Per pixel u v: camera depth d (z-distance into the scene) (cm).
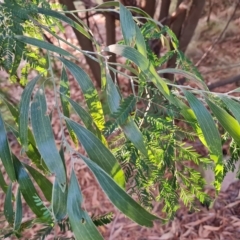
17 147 95
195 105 27
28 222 29
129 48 27
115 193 23
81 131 25
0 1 31
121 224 82
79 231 22
